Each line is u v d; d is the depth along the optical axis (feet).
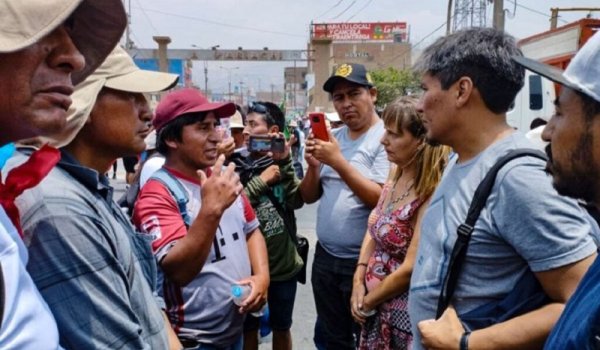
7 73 3.02
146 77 5.28
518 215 4.72
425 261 5.57
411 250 7.39
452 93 5.29
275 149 10.79
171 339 5.86
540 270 4.68
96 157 5.20
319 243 10.46
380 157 10.00
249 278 7.78
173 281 6.68
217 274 7.23
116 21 4.06
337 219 9.84
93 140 5.10
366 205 9.58
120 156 5.36
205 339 7.16
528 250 4.71
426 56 5.57
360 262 8.78
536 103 32.19
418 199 7.56
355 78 10.09
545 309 4.69
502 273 4.97
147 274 5.34
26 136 3.29
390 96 101.71
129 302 4.25
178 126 7.33
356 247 9.75
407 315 7.50
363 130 10.48
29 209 3.72
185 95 7.50
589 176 3.71
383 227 7.96
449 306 5.24
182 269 6.56
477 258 5.02
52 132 3.28
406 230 7.72
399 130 7.59
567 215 4.63
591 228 4.87
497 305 4.95
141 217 7.02
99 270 3.89
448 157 7.54
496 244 4.93
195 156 7.41
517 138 5.15
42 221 3.70
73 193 4.02
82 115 4.53
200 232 6.45
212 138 7.55
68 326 3.65
